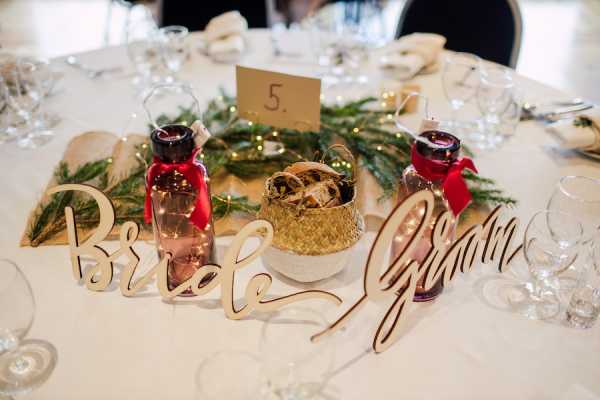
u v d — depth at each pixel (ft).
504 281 3.28
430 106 5.45
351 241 2.95
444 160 2.75
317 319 2.57
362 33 6.90
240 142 4.41
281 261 2.99
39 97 4.82
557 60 14.88
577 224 2.96
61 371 2.60
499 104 4.78
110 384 2.55
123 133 4.68
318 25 6.37
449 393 2.56
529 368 2.70
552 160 4.59
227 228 3.53
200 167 2.87
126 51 6.56
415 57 5.99
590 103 5.34
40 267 3.22
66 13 17.30
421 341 2.83
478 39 7.49
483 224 3.01
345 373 2.64
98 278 3.14
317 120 4.27
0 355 2.63
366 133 4.55
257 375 2.60
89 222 3.50
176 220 2.97
